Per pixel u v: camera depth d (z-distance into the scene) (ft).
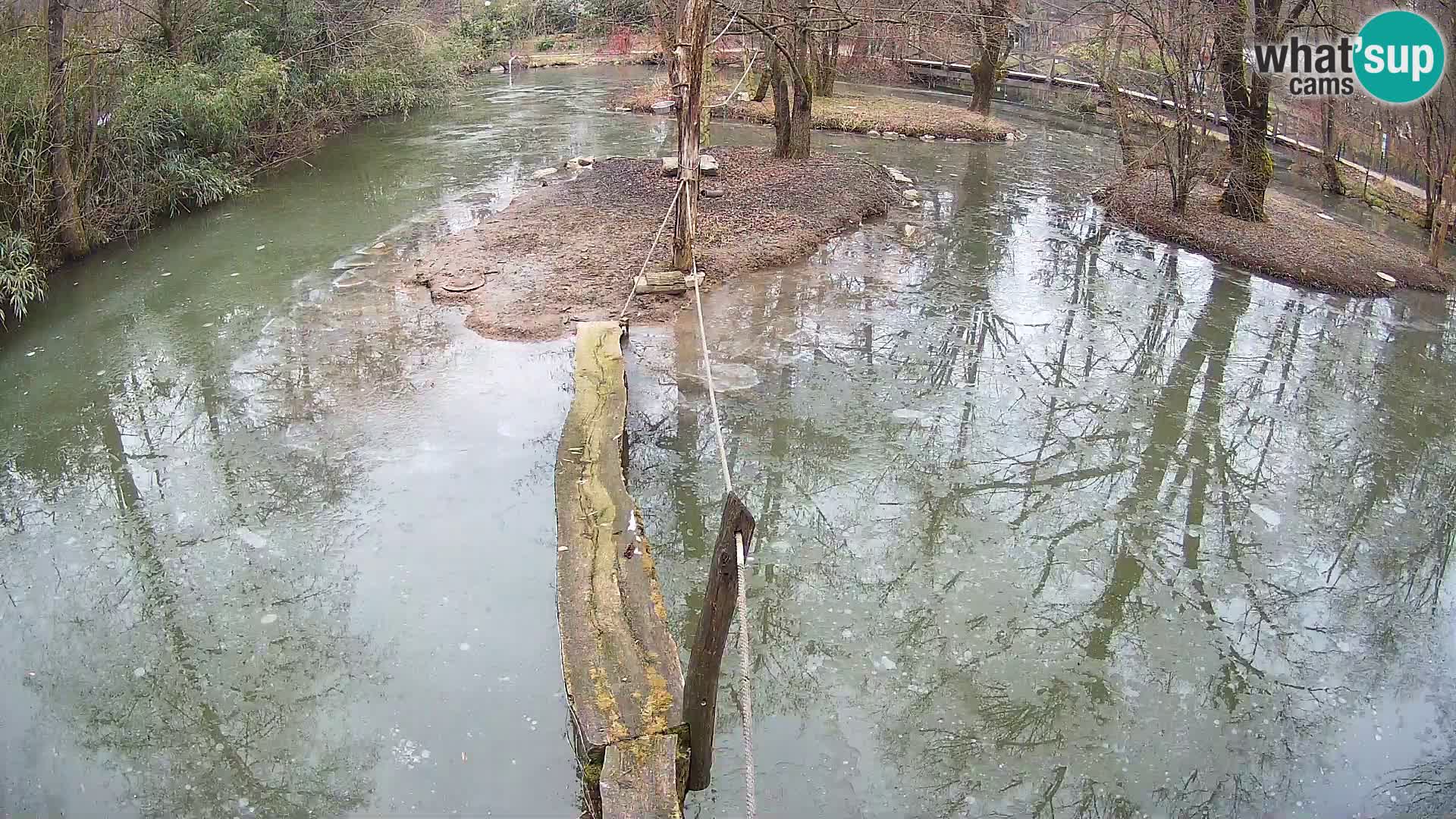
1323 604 17.79
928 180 48.60
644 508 19.92
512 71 83.20
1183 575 18.43
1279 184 48.55
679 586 17.70
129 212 35.94
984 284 33.22
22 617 16.92
